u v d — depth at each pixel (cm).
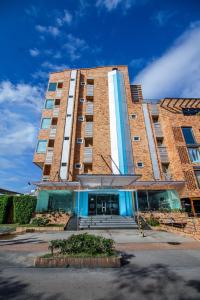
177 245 984
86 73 3122
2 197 1930
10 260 710
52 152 2386
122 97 2809
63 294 439
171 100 2538
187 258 734
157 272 576
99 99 2819
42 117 2662
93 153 2389
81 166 2350
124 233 1389
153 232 1442
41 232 1446
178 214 1792
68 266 631
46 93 2878
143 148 2430
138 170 2292
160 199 2147
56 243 700
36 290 461
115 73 3028
